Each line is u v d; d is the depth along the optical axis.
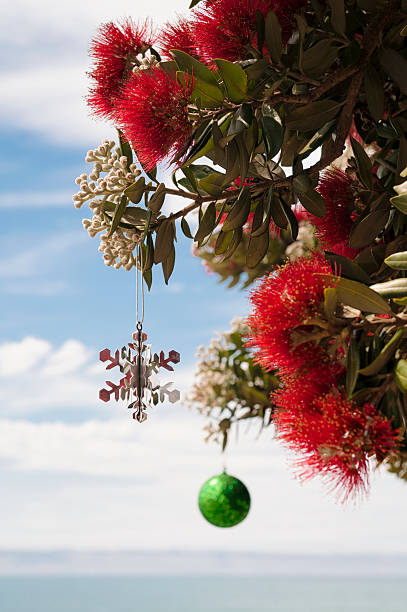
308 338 1.40
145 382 1.76
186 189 1.83
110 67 1.74
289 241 3.31
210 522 2.85
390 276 1.65
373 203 1.73
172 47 1.77
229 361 3.04
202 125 1.53
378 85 1.68
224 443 2.94
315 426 1.35
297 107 1.66
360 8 1.71
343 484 1.34
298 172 1.68
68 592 51.03
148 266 1.69
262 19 1.52
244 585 61.19
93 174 1.70
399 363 1.36
